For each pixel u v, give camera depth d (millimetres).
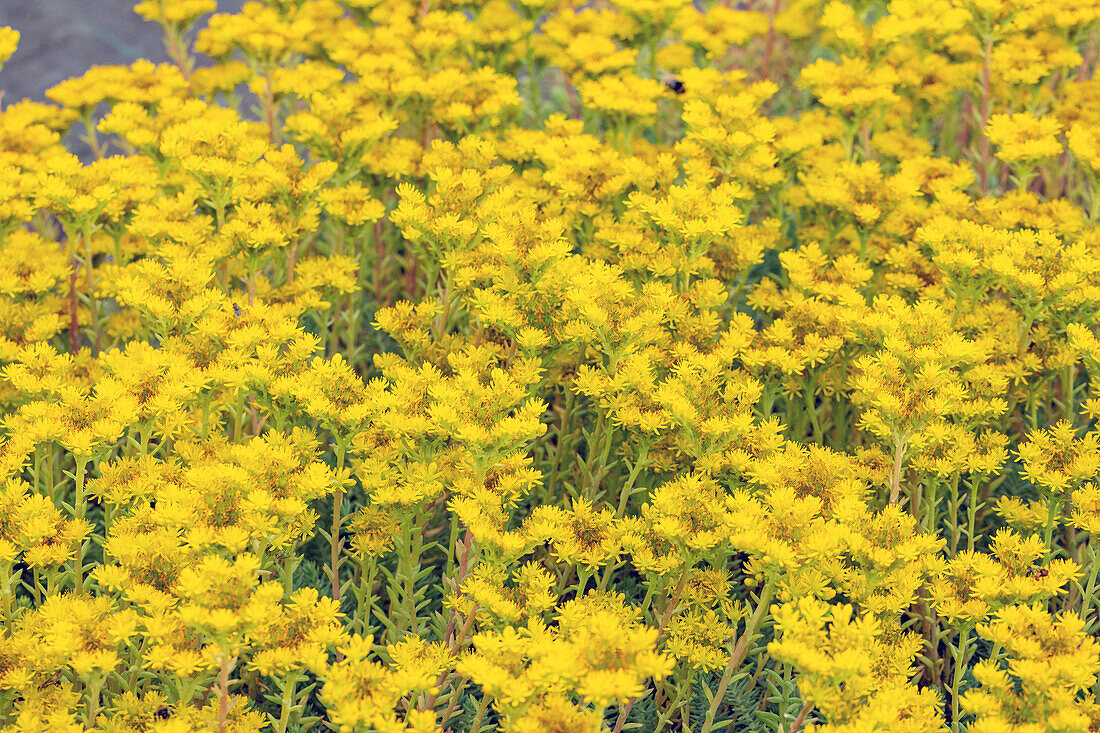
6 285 1856
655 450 1793
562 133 1947
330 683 1646
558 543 1735
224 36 2023
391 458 1754
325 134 1900
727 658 1719
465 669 1649
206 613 1643
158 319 1778
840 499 1727
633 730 1770
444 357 1823
